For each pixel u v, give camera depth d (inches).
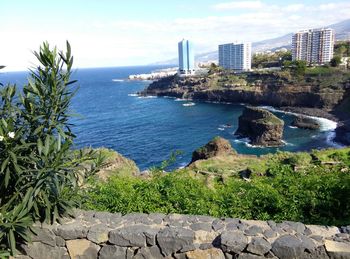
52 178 209.6
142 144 1940.2
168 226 211.3
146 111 3331.7
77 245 213.3
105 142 1987.0
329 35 5521.7
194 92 4389.8
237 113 3134.8
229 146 1091.9
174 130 2370.8
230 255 193.3
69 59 223.9
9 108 222.7
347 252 179.5
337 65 4185.5
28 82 223.5
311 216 270.1
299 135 2262.6
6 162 200.8
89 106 3740.2
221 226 207.8
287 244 185.5
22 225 201.3
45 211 221.1
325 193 286.0
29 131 224.8
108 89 6008.9
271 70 4589.1
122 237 206.4
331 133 2278.5
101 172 516.1
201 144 1948.8
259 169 541.0
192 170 658.2
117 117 2952.8
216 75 4985.2
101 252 210.7
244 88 3954.2
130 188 307.0
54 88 219.8
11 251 206.2
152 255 204.1
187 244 198.8
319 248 183.2
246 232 200.1
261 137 2046.0
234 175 593.3
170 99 4411.9
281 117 2982.3
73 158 236.4
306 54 5812.0
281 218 266.5
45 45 218.7
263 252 187.8
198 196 294.5
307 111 3134.8
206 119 2832.2
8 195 225.6
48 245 216.1
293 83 3636.8
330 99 3112.7
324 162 563.2
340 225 252.2
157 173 434.6
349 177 316.8
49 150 214.4
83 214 230.5
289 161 601.0
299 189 298.2
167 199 288.5
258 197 285.6
